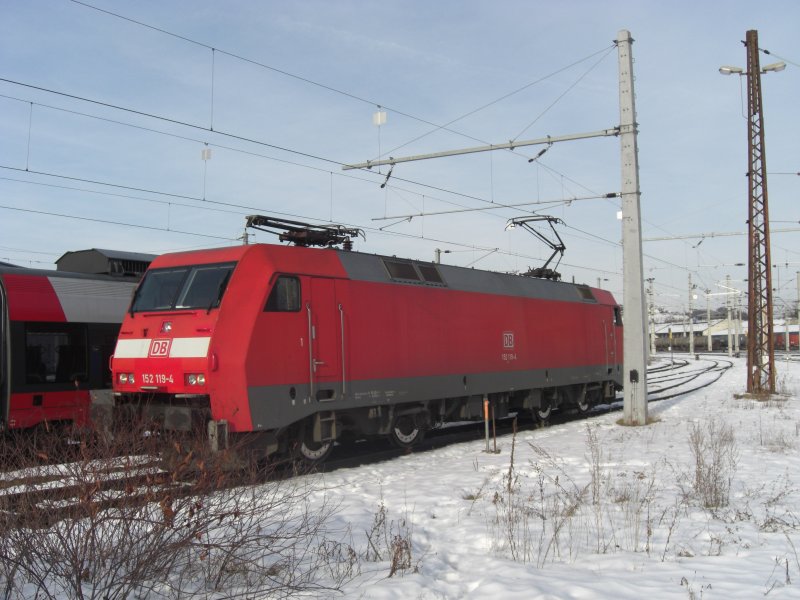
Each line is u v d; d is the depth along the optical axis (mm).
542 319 18891
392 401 13492
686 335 113312
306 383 11633
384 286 13633
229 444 10148
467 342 15828
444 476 11156
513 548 6879
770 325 26062
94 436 6207
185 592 5324
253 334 10828
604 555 6707
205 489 6059
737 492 9555
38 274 13891
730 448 13195
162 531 5238
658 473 10898
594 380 21219
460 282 16078
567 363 19812
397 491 9969
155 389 11141
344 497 9523
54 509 5207
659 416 18984
